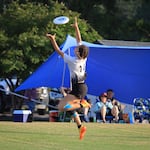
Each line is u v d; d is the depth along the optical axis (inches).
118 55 2117.4
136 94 2172.7
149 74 2150.6
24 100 2970.0
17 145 1112.8
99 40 2854.3
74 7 4197.8
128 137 1315.2
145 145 1165.7
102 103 1957.4
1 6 3609.7
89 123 1782.7
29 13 2603.3
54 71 2073.1
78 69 970.7
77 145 1133.1
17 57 2465.6
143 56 2108.8
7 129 1449.3
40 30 2539.4
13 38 2477.9
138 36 4539.9
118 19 4443.9
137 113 2124.8
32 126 1557.6
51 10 2689.5
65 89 2086.6
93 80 2188.7
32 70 2541.8
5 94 3095.5
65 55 984.3
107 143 1183.6
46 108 3065.9
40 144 1135.6
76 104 954.7
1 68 2472.9
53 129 1466.5
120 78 2170.3
